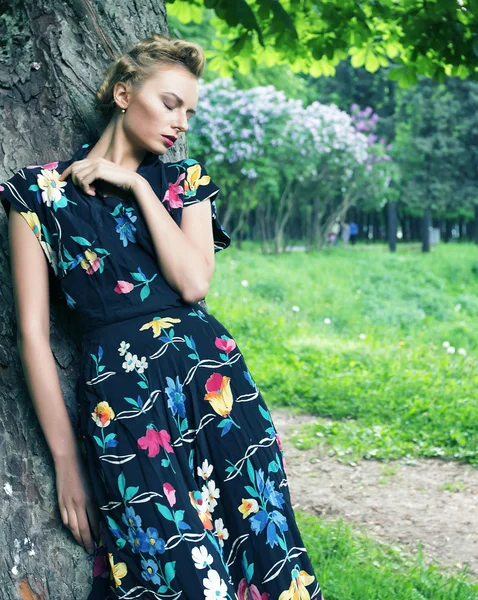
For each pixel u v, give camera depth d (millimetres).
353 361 10180
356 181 26000
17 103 2469
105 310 2111
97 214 2123
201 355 2123
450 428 7457
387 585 4098
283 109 22203
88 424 2080
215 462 2115
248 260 19750
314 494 5988
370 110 26891
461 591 4125
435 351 11930
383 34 7016
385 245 34969
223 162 22016
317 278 18438
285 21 5410
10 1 2480
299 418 8180
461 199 29938
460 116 29594
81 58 2533
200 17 6883
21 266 2127
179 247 2113
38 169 2166
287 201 25875
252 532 2098
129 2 2701
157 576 1997
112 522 2059
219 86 22172
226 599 1984
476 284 21031
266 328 12109
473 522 5383
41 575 2336
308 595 2139
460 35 6145
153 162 2273
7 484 2346
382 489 6098
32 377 2104
